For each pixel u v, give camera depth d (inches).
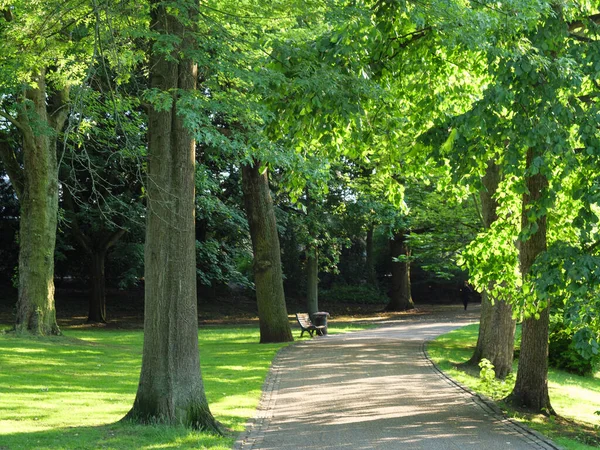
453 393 557.6
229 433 409.1
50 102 995.9
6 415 422.0
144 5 397.1
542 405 517.3
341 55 412.8
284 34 500.1
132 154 378.6
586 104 466.6
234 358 794.8
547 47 432.8
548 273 433.4
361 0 414.6
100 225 1332.4
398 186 539.5
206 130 341.1
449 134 448.8
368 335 1126.4
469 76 543.2
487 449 370.9
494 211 743.1
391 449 369.7
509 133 413.4
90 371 653.9
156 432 381.4
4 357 701.3
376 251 2165.4
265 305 1013.2
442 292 2142.0
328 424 439.8
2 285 1734.7
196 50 364.8
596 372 938.7
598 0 490.6
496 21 398.6
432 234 973.8
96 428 394.0
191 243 419.8
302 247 1903.3
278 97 402.0
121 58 402.6
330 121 431.2
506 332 753.0
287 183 511.8
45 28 437.4
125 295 1815.9
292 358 791.7
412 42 476.1
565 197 526.6
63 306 1637.6
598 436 439.8
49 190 906.7
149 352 412.2
